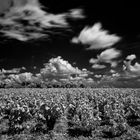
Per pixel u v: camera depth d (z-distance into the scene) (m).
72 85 147.62
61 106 21.52
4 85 137.25
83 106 22.62
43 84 143.88
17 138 15.12
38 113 18.44
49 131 17.16
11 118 17.88
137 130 17.67
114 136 15.98
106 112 21.41
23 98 32.28
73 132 17.08
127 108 23.38
